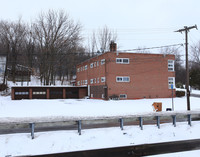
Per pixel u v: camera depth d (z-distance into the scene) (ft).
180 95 123.13
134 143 31.83
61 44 163.12
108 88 109.50
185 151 28.19
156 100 107.14
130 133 35.35
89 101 109.60
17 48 179.11
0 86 145.69
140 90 114.93
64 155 26.17
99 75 120.57
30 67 179.42
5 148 27.12
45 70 161.89
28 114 57.82
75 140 31.17
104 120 35.60
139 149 29.01
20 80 172.24
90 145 30.27
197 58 219.00
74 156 25.88
